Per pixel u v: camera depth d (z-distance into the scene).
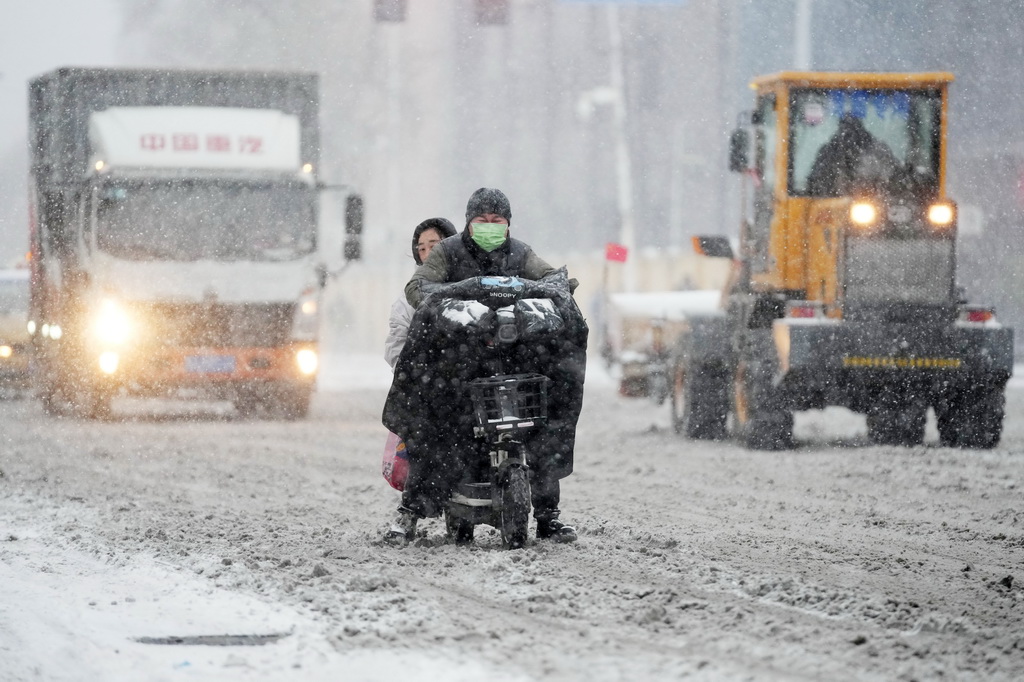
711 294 70.88
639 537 27.94
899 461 44.19
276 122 67.38
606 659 18.34
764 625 20.22
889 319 48.66
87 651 19.08
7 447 50.34
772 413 48.69
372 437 54.75
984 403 48.72
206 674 17.97
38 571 24.92
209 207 65.19
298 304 65.38
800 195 51.47
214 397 65.62
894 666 18.08
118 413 70.00
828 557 26.02
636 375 70.44
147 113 66.50
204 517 31.86
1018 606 21.48
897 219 48.56
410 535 27.17
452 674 17.72
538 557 25.48
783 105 51.66
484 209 26.17
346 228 67.50
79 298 65.38
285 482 39.62
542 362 26.08
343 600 21.97
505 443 25.66
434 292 25.38
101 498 35.66
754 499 35.25
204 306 64.25
